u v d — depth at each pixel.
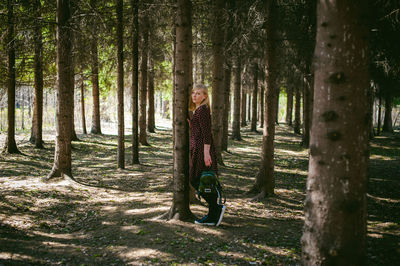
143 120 16.22
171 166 11.15
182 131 4.06
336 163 2.05
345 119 2.03
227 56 11.50
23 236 3.81
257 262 3.08
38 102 13.03
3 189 6.08
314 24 8.34
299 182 8.95
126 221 4.47
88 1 8.21
